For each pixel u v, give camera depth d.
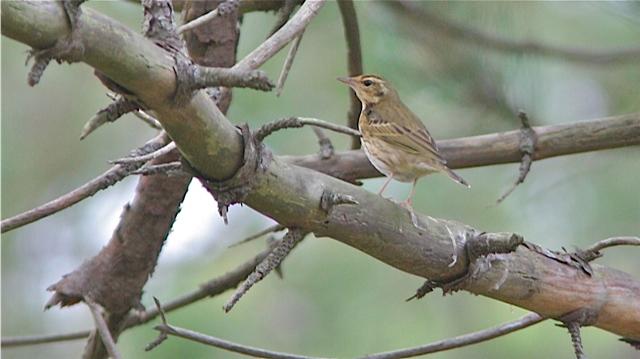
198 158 6.62
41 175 16.36
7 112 16.28
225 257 15.49
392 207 7.57
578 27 12.68
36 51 5.75
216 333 14.34
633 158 13.55
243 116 14.23
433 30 11.17
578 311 8.45
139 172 6.88
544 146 10.32
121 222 10.27
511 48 11.21
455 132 12.45
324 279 15.16
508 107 11.23
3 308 16.12
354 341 14.88
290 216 7.13
